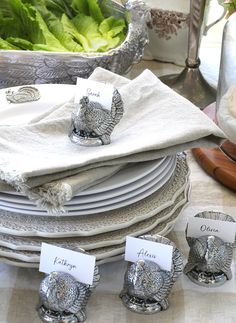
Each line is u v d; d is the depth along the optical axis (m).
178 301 0.63
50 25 1.13
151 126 0.68
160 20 1.18
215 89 1.14
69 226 0.60
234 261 0.69
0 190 0.58
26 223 0.60
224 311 0.62
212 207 0.78
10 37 1.09
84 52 1.03
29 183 0.56
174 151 0.65
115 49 0.98
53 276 0.58
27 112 0.74
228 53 0.90
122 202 0.62
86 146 0.64
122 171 0.63
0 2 1.13
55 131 0.66
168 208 0.66
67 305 0.59
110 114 0.65
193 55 1.12
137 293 0.61
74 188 0.57
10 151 0.61
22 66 0.95
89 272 0.59
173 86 1.14
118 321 0.61
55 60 0.95
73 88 0.79
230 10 1.11
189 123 0.68
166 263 0.61
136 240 0.61
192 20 1.08
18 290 0.64
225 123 0.84
